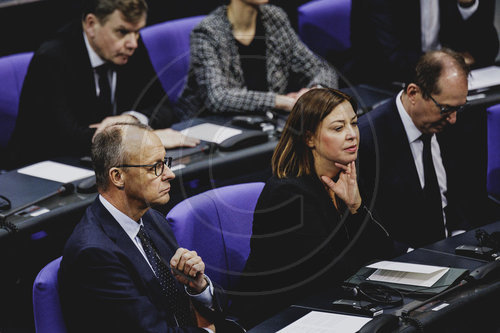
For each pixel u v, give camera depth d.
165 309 7.82
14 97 12.84
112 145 7.68
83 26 12.45
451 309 7.34
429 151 10.51
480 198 12.41
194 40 13.77
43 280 7.34
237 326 8.07
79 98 12.54
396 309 7.40
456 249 8.78
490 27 15.09
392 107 10.40
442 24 14.97
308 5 16.02
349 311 7.46
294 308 7.67
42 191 10.44
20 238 9.60
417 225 10.39
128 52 12.39
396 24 14.89
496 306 7.79
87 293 7.40
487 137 12.45
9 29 14.91
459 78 9.79
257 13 14.06
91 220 7.80
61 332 7.44
